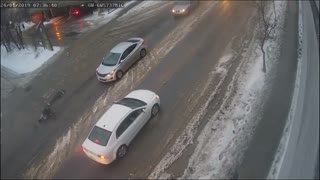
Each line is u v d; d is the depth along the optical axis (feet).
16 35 96.94
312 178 36.40
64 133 54.54
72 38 92.17
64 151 50.37
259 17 74.90
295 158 39.40
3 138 56.59
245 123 46.60
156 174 42.01
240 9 85.51
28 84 72.95
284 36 67.92
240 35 71.87
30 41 94.73
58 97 64.85
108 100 59.82
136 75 65.21
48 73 75.77
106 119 46.73
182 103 53.72
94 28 95.91
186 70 62.69
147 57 71.05
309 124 44.01
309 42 64.23
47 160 49.60
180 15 89.51
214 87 55.88
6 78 77.46
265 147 41.98
